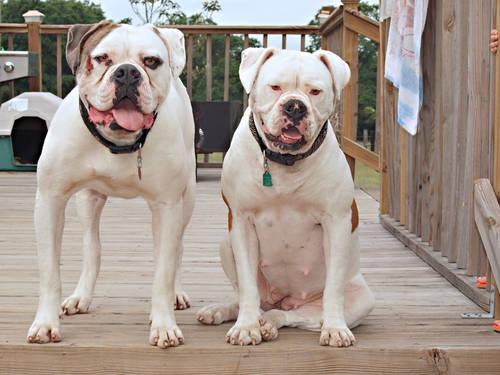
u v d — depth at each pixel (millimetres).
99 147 2471
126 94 2232
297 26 7672
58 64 7934
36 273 3625
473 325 2854
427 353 2529
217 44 10219
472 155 3338
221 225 5074
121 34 2318
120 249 4254
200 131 7035
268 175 2520
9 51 7688
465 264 3545
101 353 2498
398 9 4332
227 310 2834
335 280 2619
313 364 2508
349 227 2633
